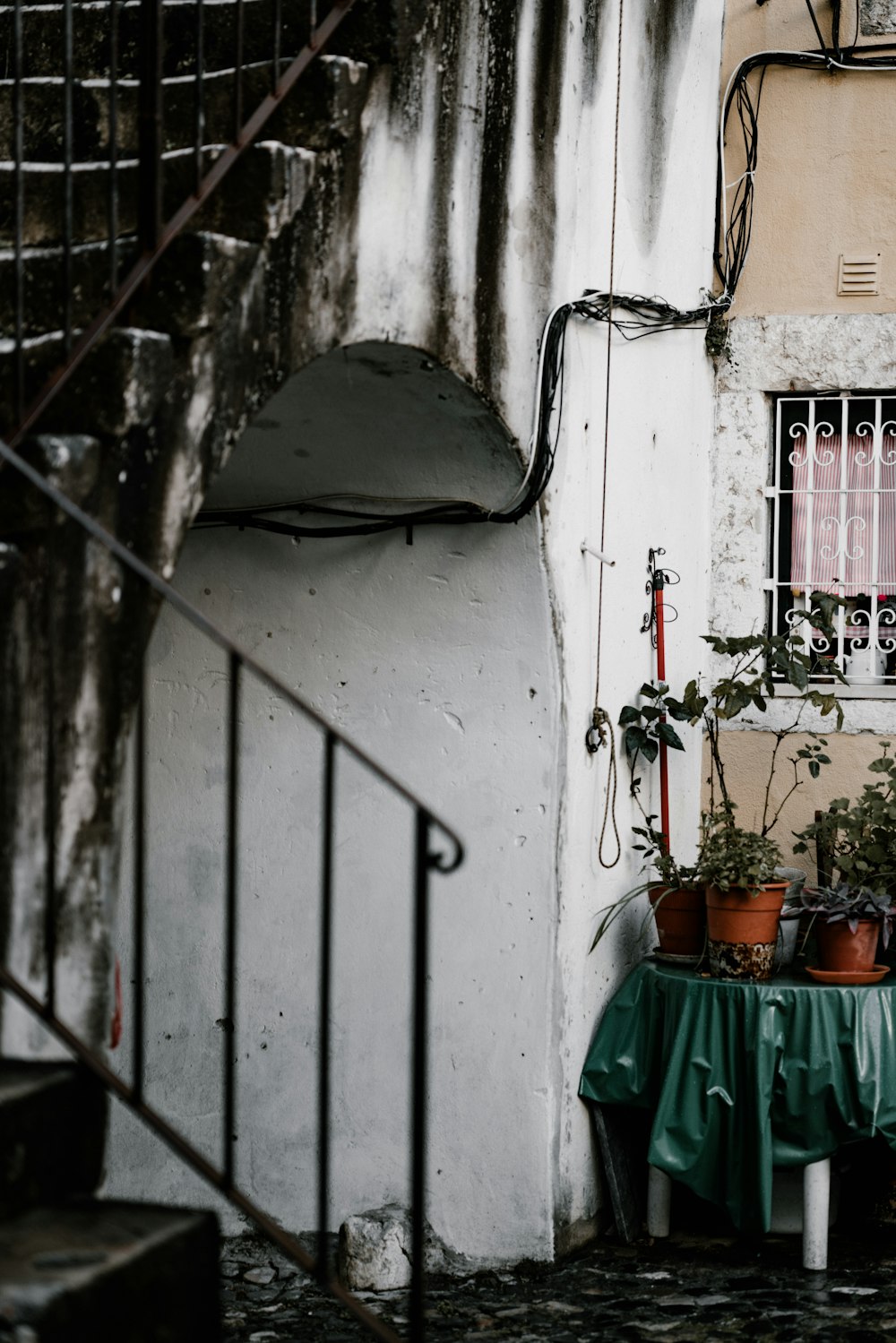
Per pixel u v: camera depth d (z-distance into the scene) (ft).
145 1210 9.23
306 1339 15.55
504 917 17.66
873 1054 17.42
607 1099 18.19
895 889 19.39
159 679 19.08
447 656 17.89
